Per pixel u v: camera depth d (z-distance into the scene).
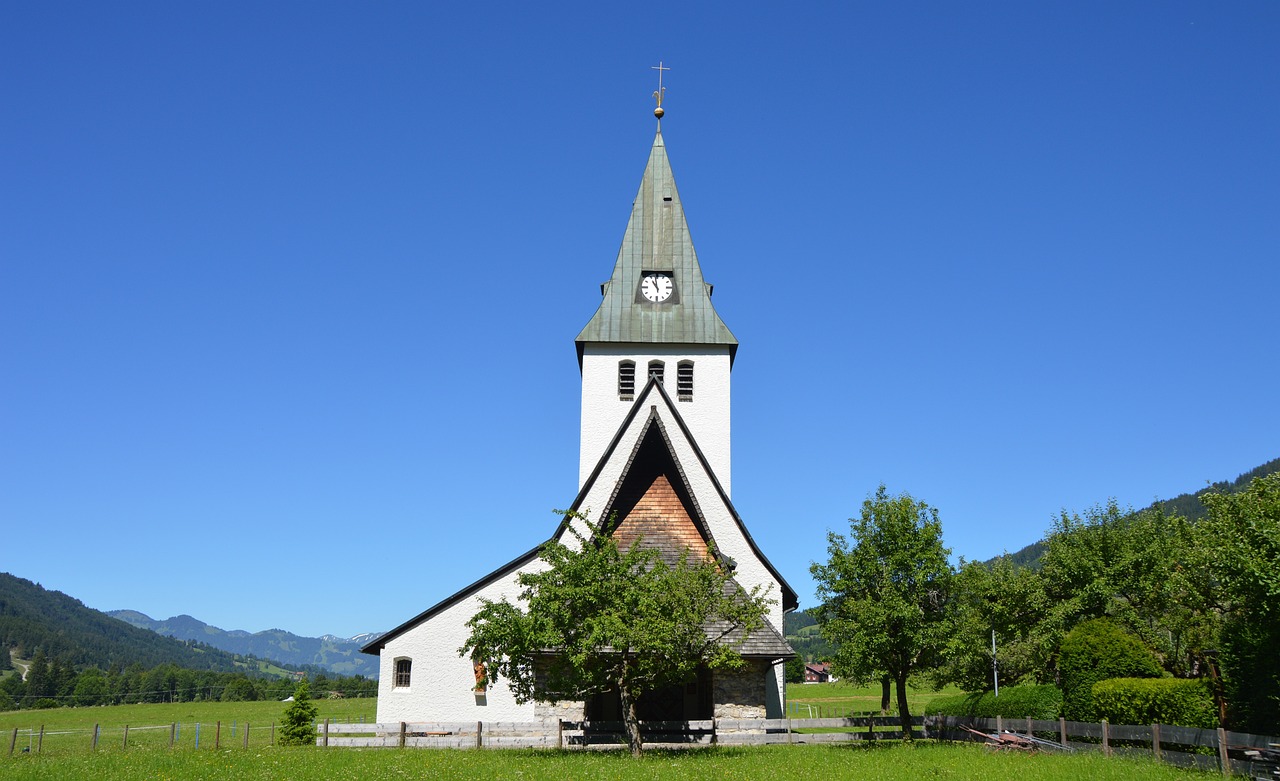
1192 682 26.44
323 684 135.25
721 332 48.44
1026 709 33.28
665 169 51.56
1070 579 41.97
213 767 25.08
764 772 24.05
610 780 22.56
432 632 40.12
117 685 149.50
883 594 33.75
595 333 48.12
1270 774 21.22
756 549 39.62
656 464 38.41
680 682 30.41
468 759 27.55
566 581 28.98
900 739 35.31
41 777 23.09
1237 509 29.50
